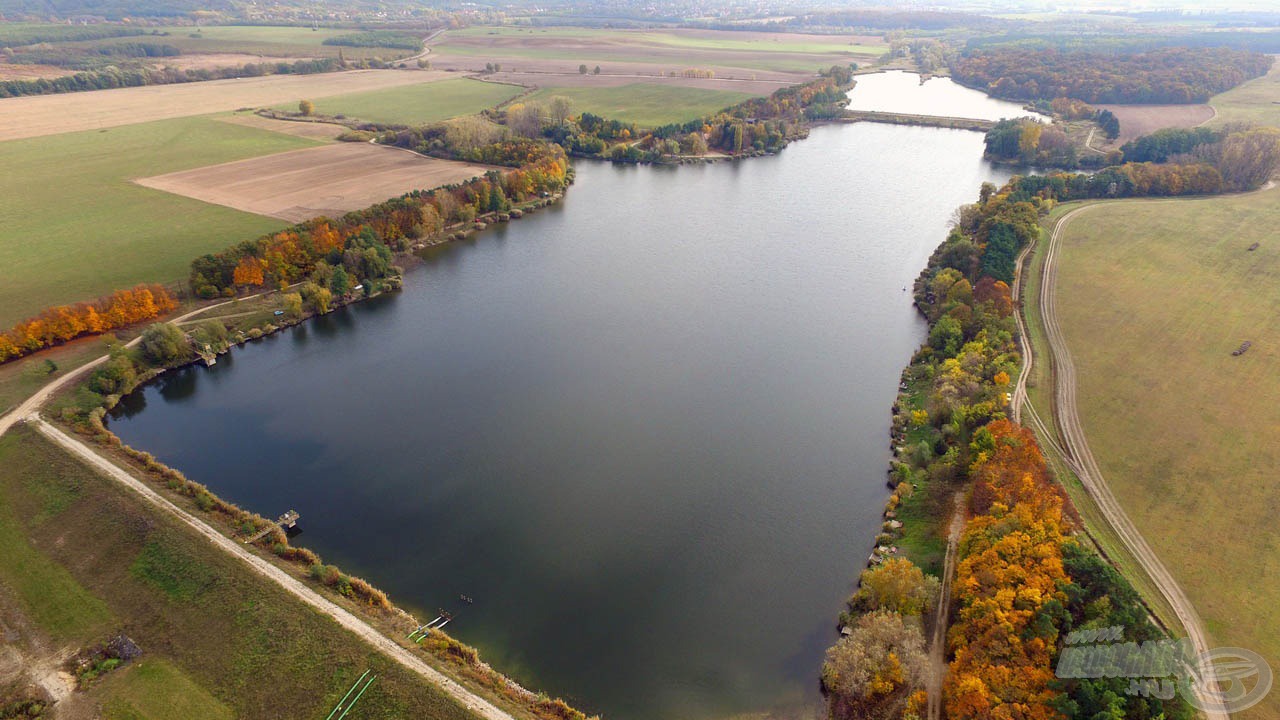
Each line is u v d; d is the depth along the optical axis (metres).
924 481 107.88
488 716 71.19
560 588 94.50
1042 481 94.19
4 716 70.44
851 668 74.44
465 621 88.62
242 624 80.88
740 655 84.56
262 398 137.38
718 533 104.50
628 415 133.12
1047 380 128.00
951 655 76.69
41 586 87.19
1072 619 70.88
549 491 113.06
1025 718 63.25
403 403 136.25
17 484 103.56
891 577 82.56
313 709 72.38
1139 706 61.75
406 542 101.88
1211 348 136.75
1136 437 112.50
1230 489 100.88
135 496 100.19
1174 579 86.12
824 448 123.31
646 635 87.38
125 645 79.19
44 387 129.00
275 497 110.19
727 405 136.12
